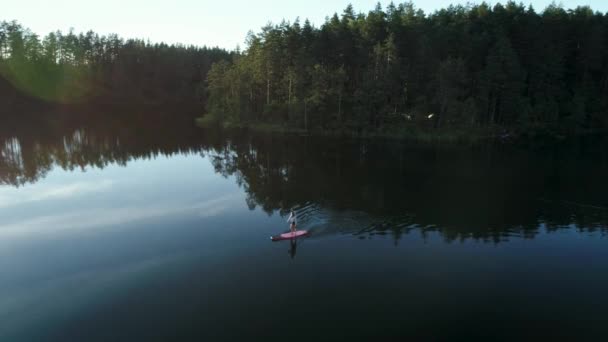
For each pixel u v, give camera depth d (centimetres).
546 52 7538
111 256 2144
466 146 5903
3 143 5600
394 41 7388
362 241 2353
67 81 11900
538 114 7206
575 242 2348
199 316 1619
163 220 2695
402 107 7225
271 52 8075
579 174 4050
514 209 2933
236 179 3859
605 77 8181
